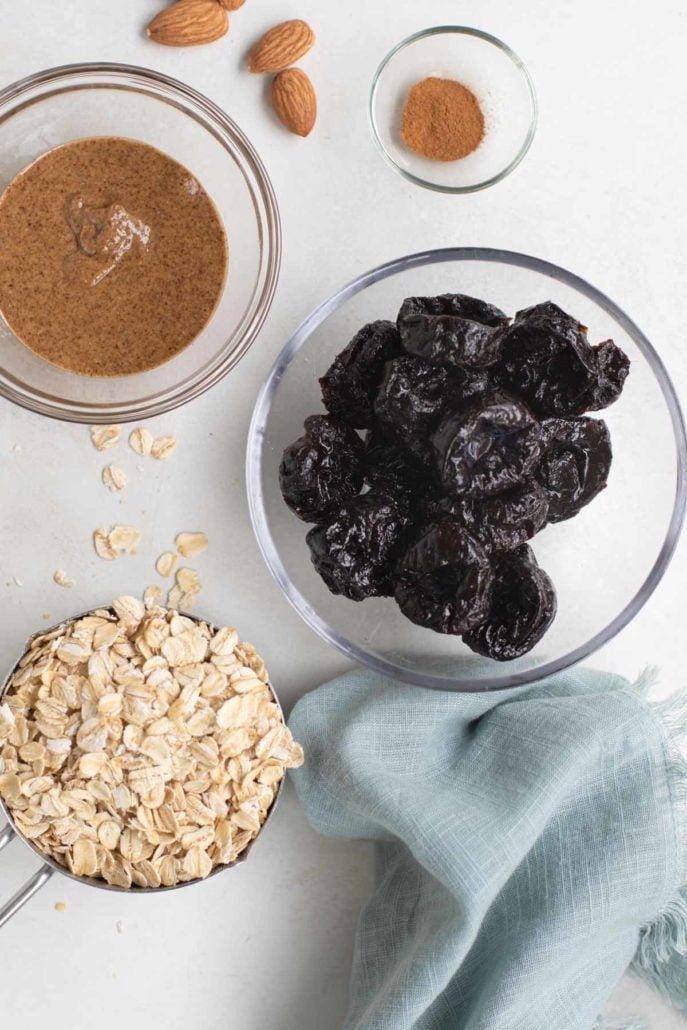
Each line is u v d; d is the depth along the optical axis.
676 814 0.50
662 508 0.50
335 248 0.50
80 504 0.51
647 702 0.50
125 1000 0.52
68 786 0.46
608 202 0.51
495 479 0.45
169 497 0.51
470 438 0.44
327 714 0.50
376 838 0.51
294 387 0.50
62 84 0.49
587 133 0.51
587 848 0.50
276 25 0.50
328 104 0.50
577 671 0.52
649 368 0.50
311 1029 0.52
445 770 0.51
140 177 0.49
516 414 0.44
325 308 0.48
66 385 0.50
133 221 0.49
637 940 0.51
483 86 0.50
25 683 0.47
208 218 0.49
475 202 0.51
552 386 0.46
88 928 0.51
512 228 0.51
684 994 0.52
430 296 0.48
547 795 0.49
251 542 0.51
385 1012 0.48
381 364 0.47
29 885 0.47
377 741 0.50
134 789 0.47
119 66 0.48
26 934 0.51
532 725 0.50
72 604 0.51
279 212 0.50
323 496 0.46
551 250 0.51
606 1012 0.53
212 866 0.47
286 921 0.52
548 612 0.47
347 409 0.47
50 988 0.51
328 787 0.50
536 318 0.46
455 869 0.48
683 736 0.53
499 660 0.48
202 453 0.51
